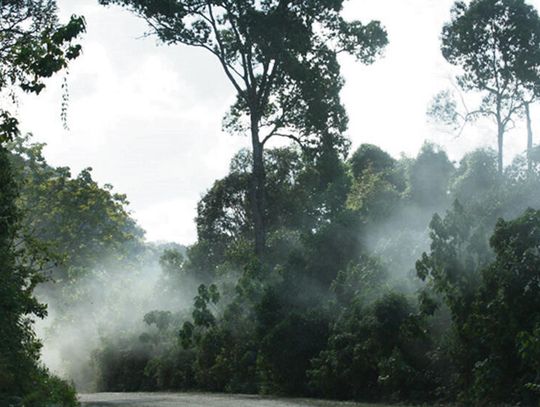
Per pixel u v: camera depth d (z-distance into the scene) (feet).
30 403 54.70
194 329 130.21
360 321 83.97
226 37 146.30
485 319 64.49
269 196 187.93
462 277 69.87
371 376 83.61
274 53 134.82
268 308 104.17
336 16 141.69
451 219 71.67
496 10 165.89
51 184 192.85
